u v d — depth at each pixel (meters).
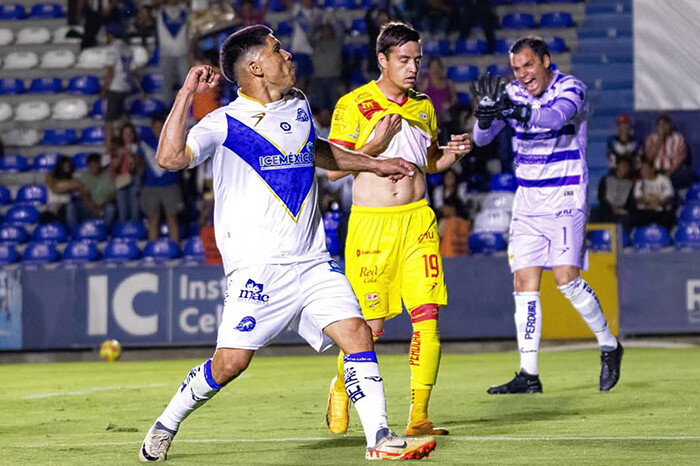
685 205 47.09
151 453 13.62
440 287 16.53
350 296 13.03
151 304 42.88
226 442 15.90
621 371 28.97
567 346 40.41
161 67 53.16
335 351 43.53
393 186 16.70
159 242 47.75
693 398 21.47
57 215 50.34
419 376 16.19
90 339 42.97
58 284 43.19
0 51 59.66
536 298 23.31
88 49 58.81
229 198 13.12
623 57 55.97
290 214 13.05
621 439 15.18
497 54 55.53
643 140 52.50
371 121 16.80
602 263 41.09
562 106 21.41
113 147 50.03
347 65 53.56
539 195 23.03
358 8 58.16
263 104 13.21
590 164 52.56
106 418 20.77
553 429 16.67
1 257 49.00
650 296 41.03
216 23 53.09
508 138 48.47
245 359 13.05
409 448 12.39
